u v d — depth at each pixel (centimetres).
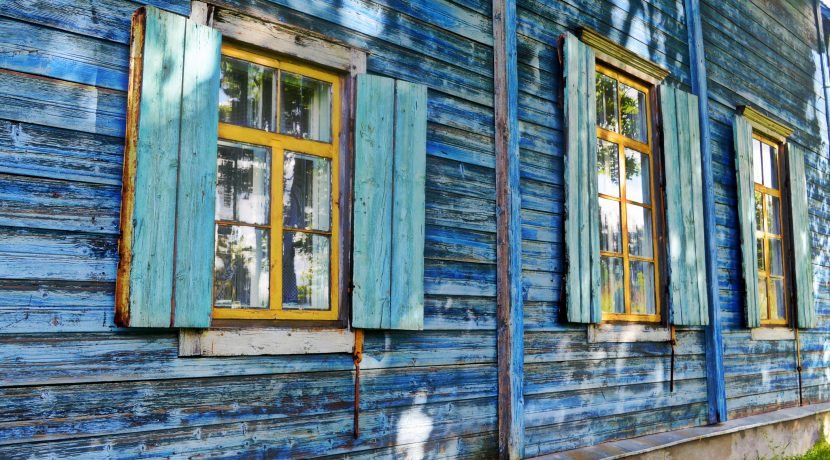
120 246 239
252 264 289
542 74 415
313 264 306
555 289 403
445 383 341
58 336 231
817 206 695
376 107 317
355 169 307
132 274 238
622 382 438
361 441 306
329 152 314
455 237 353
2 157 225
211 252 260
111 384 240
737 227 566
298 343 285
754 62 633
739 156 565
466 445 347
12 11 231
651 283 475
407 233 321
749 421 522
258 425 275
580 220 408
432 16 359
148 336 249
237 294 284
